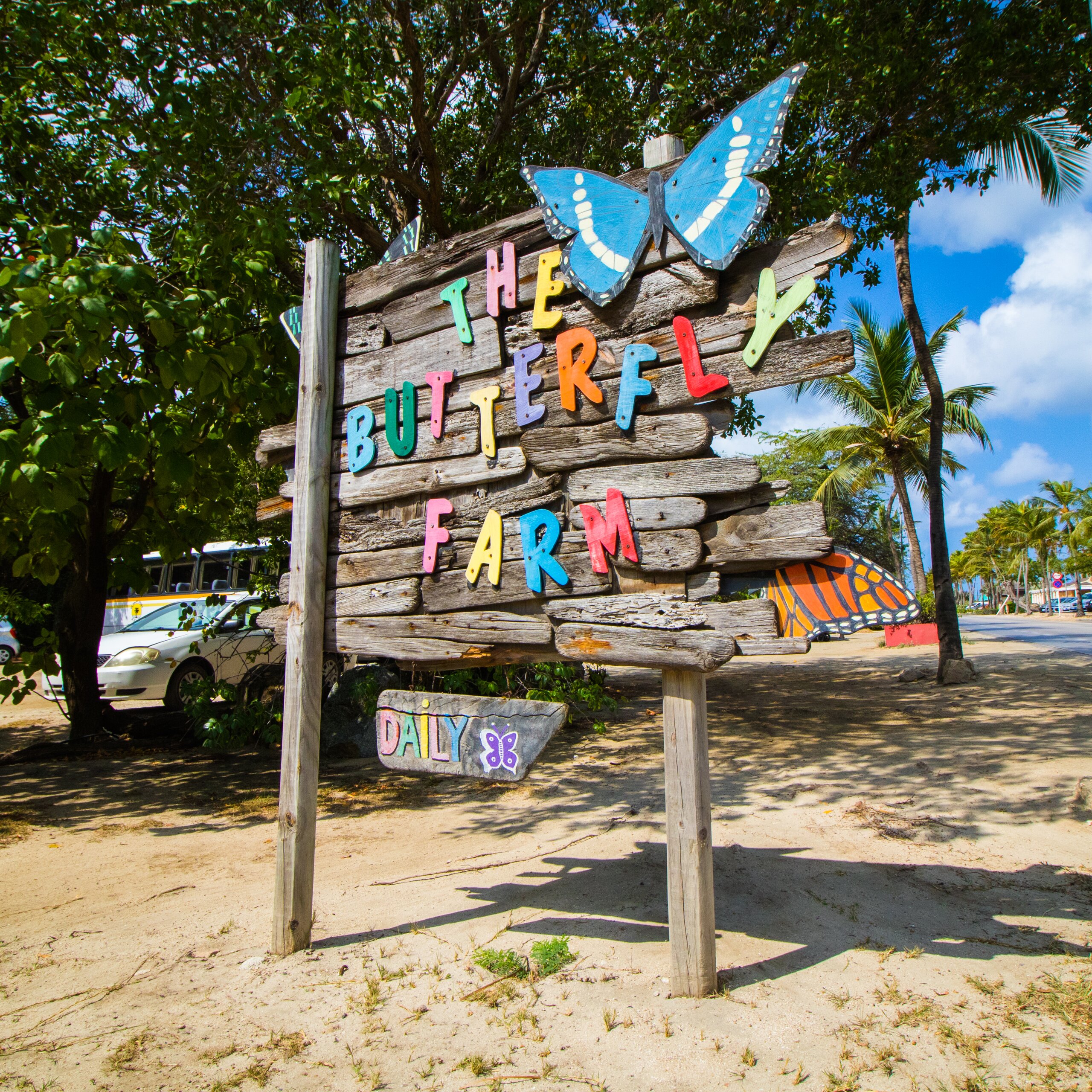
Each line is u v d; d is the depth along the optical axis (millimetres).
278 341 6465
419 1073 2438
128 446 5125
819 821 4789
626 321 3137
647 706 9875
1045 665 11312
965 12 8023
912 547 20312
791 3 8117
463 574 3455
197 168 6930
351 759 7367
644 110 9453
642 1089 2309
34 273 4684
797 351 2775
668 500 2982
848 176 7879
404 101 8516
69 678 8211
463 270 3600
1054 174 10320
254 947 3389
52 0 6637
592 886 3895
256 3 7340
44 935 3586
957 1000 2719
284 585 3729
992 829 4465
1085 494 46062
